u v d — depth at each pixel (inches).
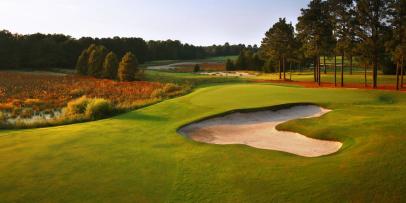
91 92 2144.4
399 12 2014.0
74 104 1301.7
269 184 499.2
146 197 476.1
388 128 711.1
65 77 3265.3
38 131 927.7
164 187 507.2
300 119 967.6
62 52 4926.2
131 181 534.6
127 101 1712.6
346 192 455.2
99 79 3083.2
